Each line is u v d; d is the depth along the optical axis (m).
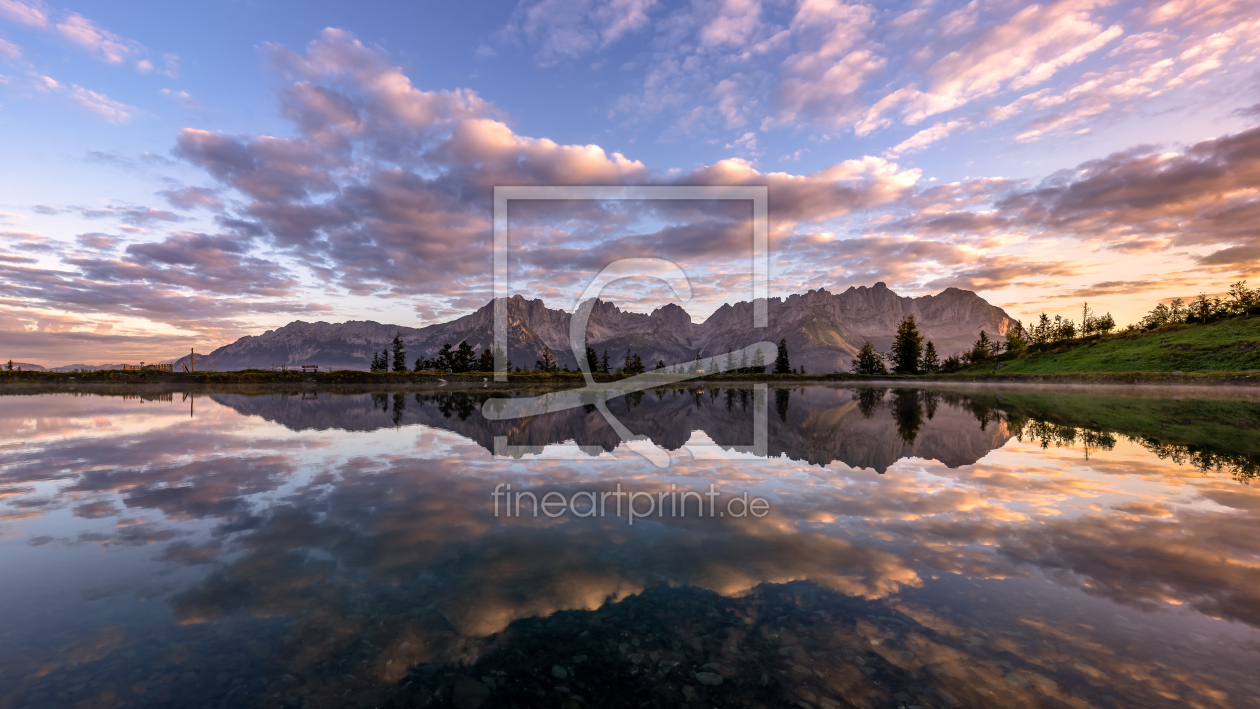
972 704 2.41
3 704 2.43
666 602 3.54
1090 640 2.97
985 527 5.11
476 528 5.19
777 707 2.42
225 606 3.48
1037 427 13.43
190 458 9.11
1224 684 2.53
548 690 2.58
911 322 83.75
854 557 4.34
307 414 17.80
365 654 2.91
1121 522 5.24
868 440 11.29
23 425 14.11
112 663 2.80
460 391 38.62
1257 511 5.61
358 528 5.18
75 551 4.51
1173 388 38.34
